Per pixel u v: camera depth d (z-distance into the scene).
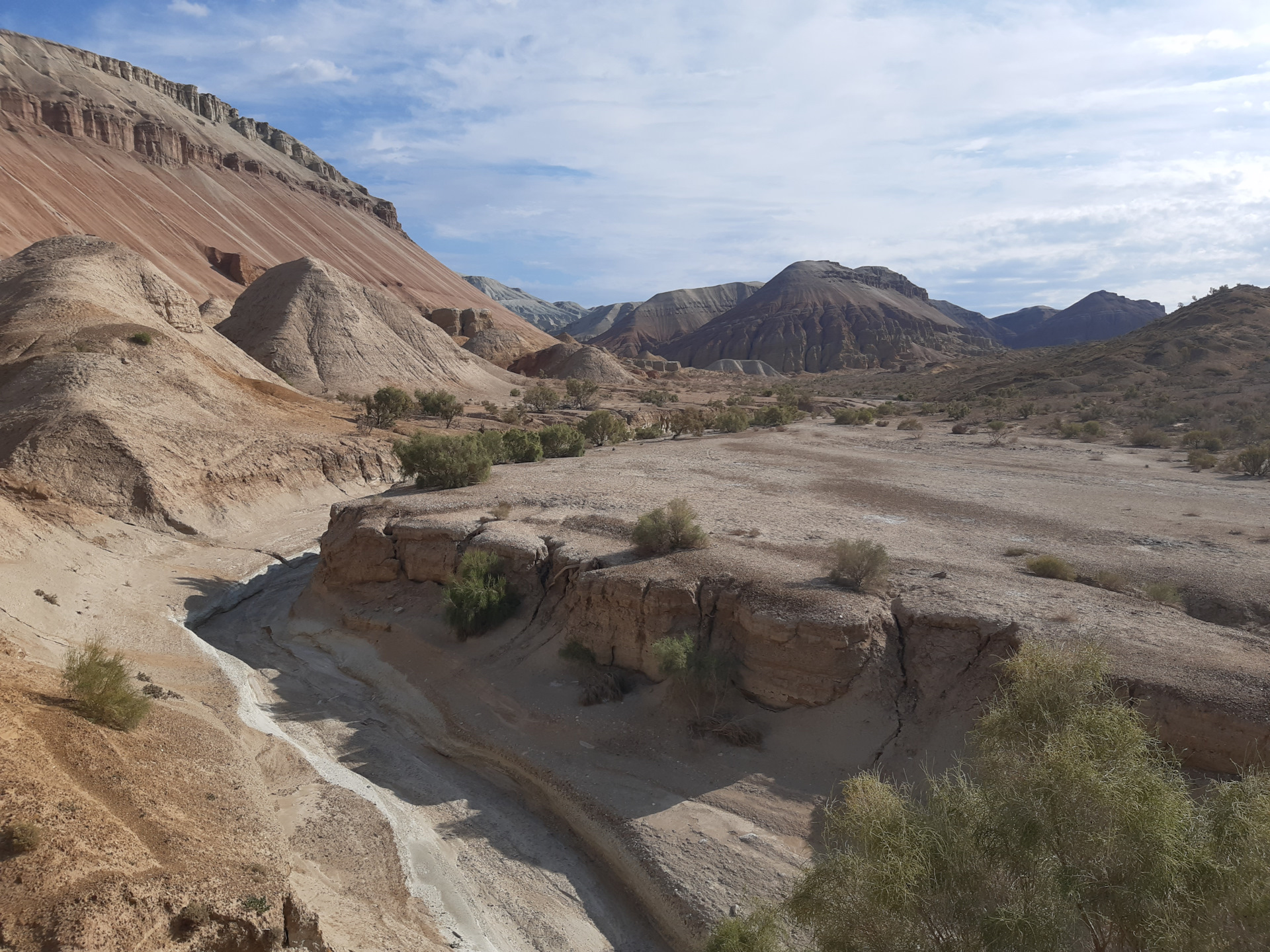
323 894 11.63
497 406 86.50
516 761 16.80
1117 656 14.26
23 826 9.02
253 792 13.87
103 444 34.28
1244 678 13.09
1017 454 50.22
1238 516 28.56
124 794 11.36
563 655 19.81
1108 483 37.25
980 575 19.95
